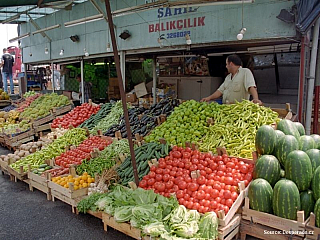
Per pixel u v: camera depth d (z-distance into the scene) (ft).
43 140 23.31
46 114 28.68
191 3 18.84
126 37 29.73
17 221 13.91
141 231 10.86
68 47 38.91
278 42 21.94
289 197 10.30
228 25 22.31
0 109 37.65
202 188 11.89
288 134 13.37
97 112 25.63
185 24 24.95
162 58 35.50
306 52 20.31
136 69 43.21
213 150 14.74
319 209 9.84
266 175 11.53
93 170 15.51
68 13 37.78
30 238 12.41
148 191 12.25
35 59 46.96
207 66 32.40
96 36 33.99
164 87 35.29
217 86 32.78
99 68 45.34
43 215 14.48
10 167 19.15
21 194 17.24
